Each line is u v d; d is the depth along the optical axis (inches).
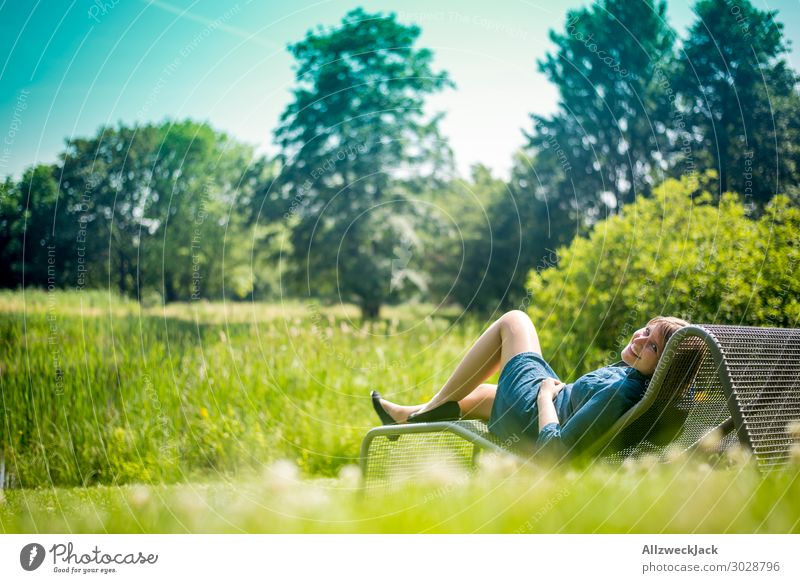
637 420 90.7
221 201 497.0
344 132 545.0
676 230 202.8
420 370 230.2
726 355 81.4
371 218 563.5
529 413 104.2
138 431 171.0
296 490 122.8
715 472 85.6
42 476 157.8
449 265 583.8
